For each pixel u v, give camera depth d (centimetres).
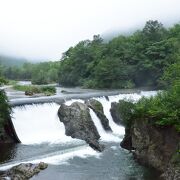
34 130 5300
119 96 7862
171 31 12688
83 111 5438
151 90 9800
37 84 14562
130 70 11244
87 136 5053
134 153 4416
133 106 4728
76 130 5169
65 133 5278
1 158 4097
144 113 4266
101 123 5772
